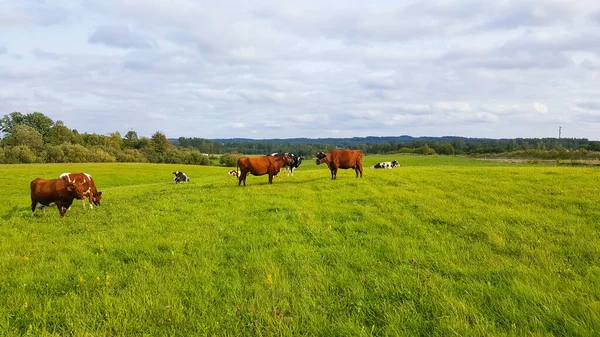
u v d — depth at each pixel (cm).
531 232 820
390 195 1371
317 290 536
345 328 426
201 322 455
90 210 1360
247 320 456
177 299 516
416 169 2523
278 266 643
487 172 2067
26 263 711
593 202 1108
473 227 877
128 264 689
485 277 573
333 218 1042
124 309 485
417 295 510
